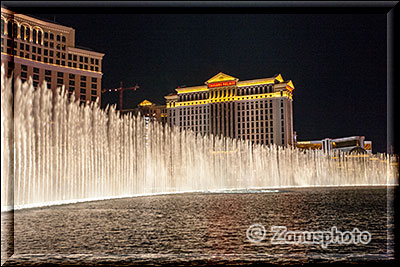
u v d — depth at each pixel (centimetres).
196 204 2573
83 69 10800
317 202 2730
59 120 3669
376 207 2341
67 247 1178
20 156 3291
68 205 2508
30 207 2383
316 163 7831
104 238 1314
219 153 7356
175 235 1361
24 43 9625
